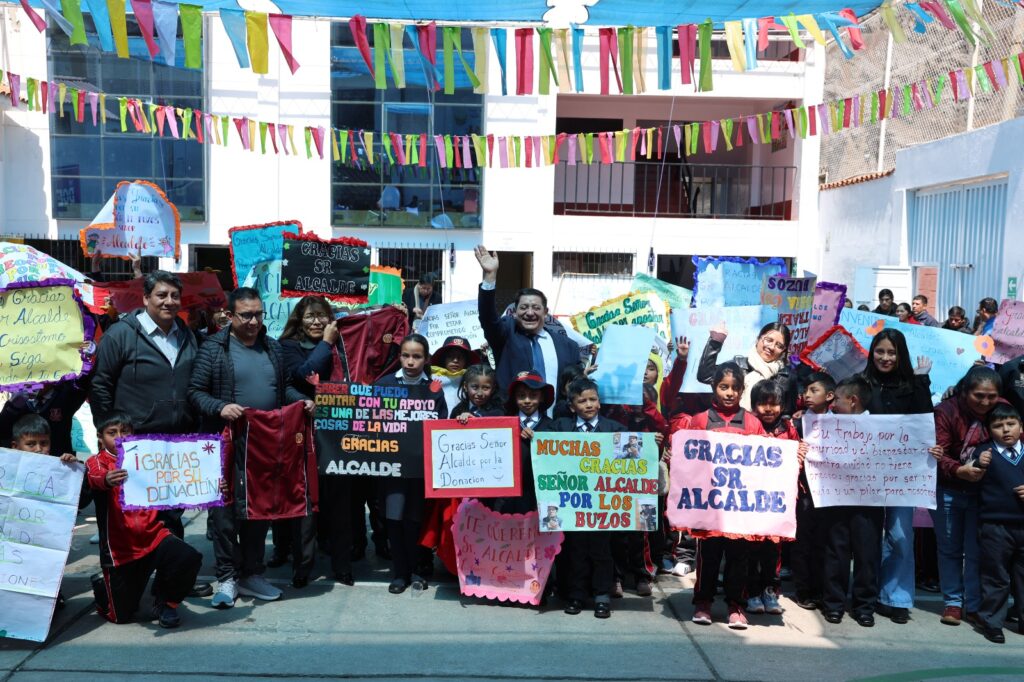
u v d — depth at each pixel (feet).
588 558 18.97
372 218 60.03
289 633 17.37
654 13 33.99
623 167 67.92
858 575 18.60
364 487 22.18
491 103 59.47
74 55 56.44
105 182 57.82
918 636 18.07
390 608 18.90
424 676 15.62
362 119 59.06
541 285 61.67
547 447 18.52
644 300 28.04
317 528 22.65
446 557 20.34
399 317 23.67
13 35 56.13
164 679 15.24
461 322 29.78
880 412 19.16
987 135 46.42
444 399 20.03
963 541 18.79
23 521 16.33
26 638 16.21
